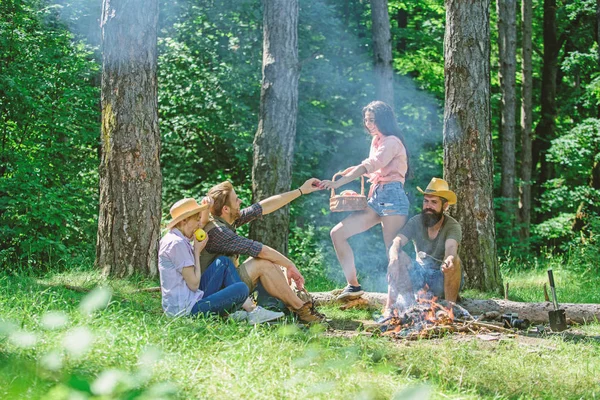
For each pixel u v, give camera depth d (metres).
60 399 2.88
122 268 9.45
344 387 4.23
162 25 17.77
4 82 12.92
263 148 13.38
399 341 6.32
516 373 5.23
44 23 14.93
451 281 7.20
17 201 11.83
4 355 4.04
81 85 14.13
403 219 7.70
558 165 27.02
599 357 5.91
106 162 9.59
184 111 17.23
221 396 3.95
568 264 14.59
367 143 18.70
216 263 6.54
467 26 10.22
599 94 20.98
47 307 5.79
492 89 25.73
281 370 4.46
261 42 17.17
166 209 16.84
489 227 10.15
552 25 24.47
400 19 23.64
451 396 4.37
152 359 3.86
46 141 13.66
